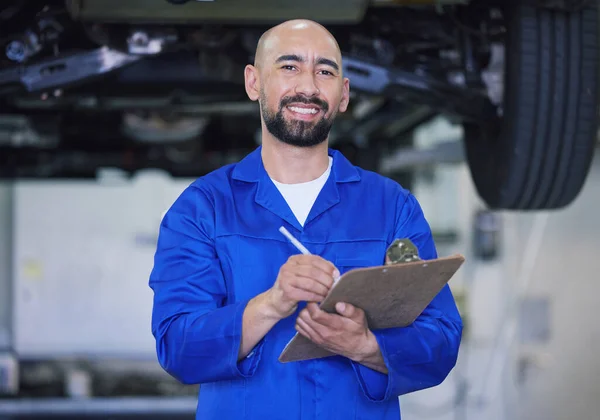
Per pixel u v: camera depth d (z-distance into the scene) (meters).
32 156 6.06
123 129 5.47
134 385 6.67
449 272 1.81
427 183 7.82
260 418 1.99
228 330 1.88
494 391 7.50
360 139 5.84
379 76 3.34
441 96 3.38
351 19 2.95
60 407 5.96
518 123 3.22
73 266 7.66
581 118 3.26
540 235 7.77
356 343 1.87
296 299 1.80
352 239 2.03
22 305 7.61
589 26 3.25
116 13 2.88
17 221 7.64
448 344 2.03
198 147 6.10
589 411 7.73
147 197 7.73
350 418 2.01
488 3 3.33
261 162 2.09
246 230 2.01
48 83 3.24
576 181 3.35
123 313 7.68
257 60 2.07
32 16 3.26
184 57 4.05
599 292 7.92
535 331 7.70
